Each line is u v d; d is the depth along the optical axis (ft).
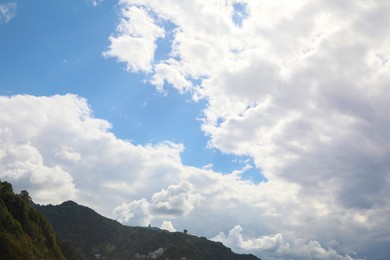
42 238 541.75
